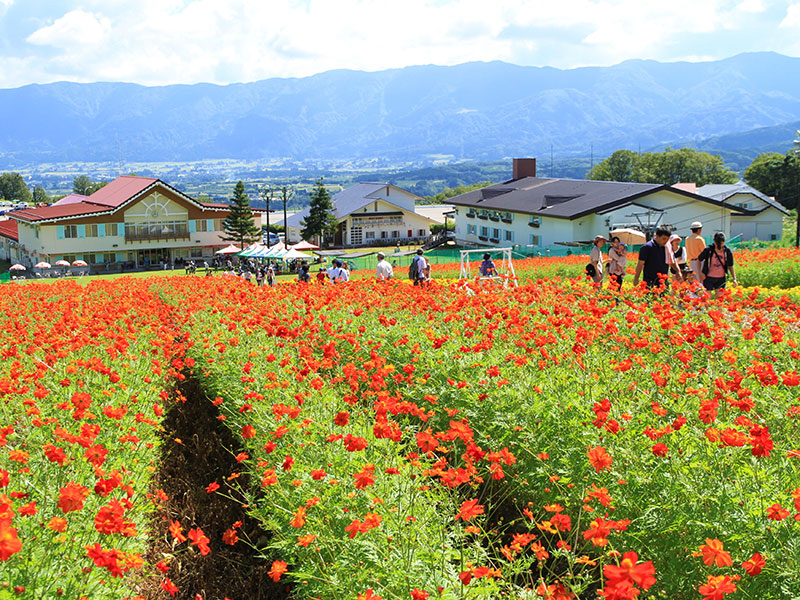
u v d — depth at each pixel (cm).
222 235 7775
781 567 384
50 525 395
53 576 398
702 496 441
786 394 652
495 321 999
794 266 2272
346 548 423
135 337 1108
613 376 718
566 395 630
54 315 1442
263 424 636
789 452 486
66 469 534
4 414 676
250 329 1054
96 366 763
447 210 11638
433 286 1482
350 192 10381
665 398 645
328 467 530
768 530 404
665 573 430
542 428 595
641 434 548
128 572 480
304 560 446
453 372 775
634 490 479
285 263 6016
